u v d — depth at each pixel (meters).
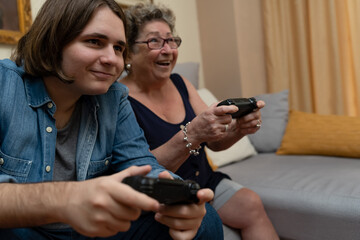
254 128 1.17
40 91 0.76
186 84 1.57
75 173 0.83
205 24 2.70
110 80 0.77
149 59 1.29
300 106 2.53
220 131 1.05
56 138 0.80
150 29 1.29
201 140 1.08
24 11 1.53
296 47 2.50
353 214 1.18
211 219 0.79
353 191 1.25
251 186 1.49
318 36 2.36
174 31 1.44
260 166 1.76
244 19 2.55
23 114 0.73
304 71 2.45
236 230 1.33
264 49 2.66
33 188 0.55
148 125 1.25
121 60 0.78
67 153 0.81
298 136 1.95
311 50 2.41
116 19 0.75
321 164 1.65
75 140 0.83
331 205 1.23
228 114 1.04
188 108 1.43
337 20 2.32
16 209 0.54
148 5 1.35
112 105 0.91
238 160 1.93
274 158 1.92
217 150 1.40
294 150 1.93
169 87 1.46
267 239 1.25
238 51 2.49
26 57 0.75
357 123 1.81
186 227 0.63
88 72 0.73
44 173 0.74
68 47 0.71
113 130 0.90
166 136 1.26
